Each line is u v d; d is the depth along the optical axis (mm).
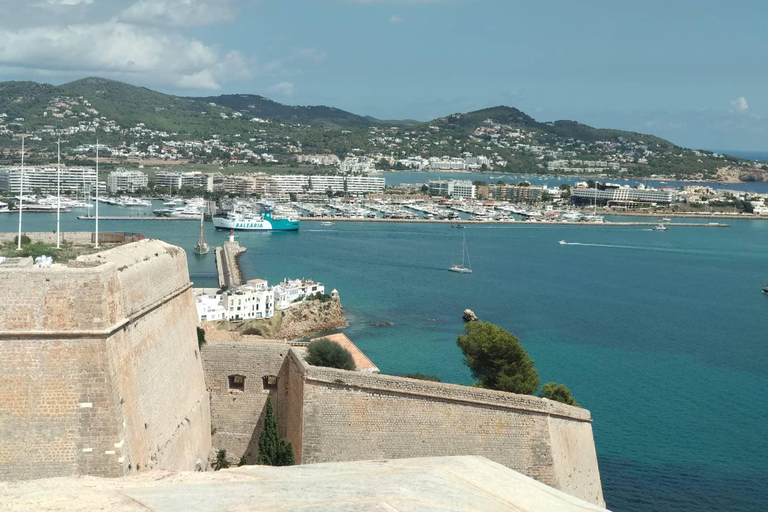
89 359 45938
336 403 65375
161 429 54781
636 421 123500
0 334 45156
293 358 69438
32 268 46250
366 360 128500
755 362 168375
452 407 66625
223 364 71562
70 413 45719
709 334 198750
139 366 52062
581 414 74625
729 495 94125
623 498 92938
